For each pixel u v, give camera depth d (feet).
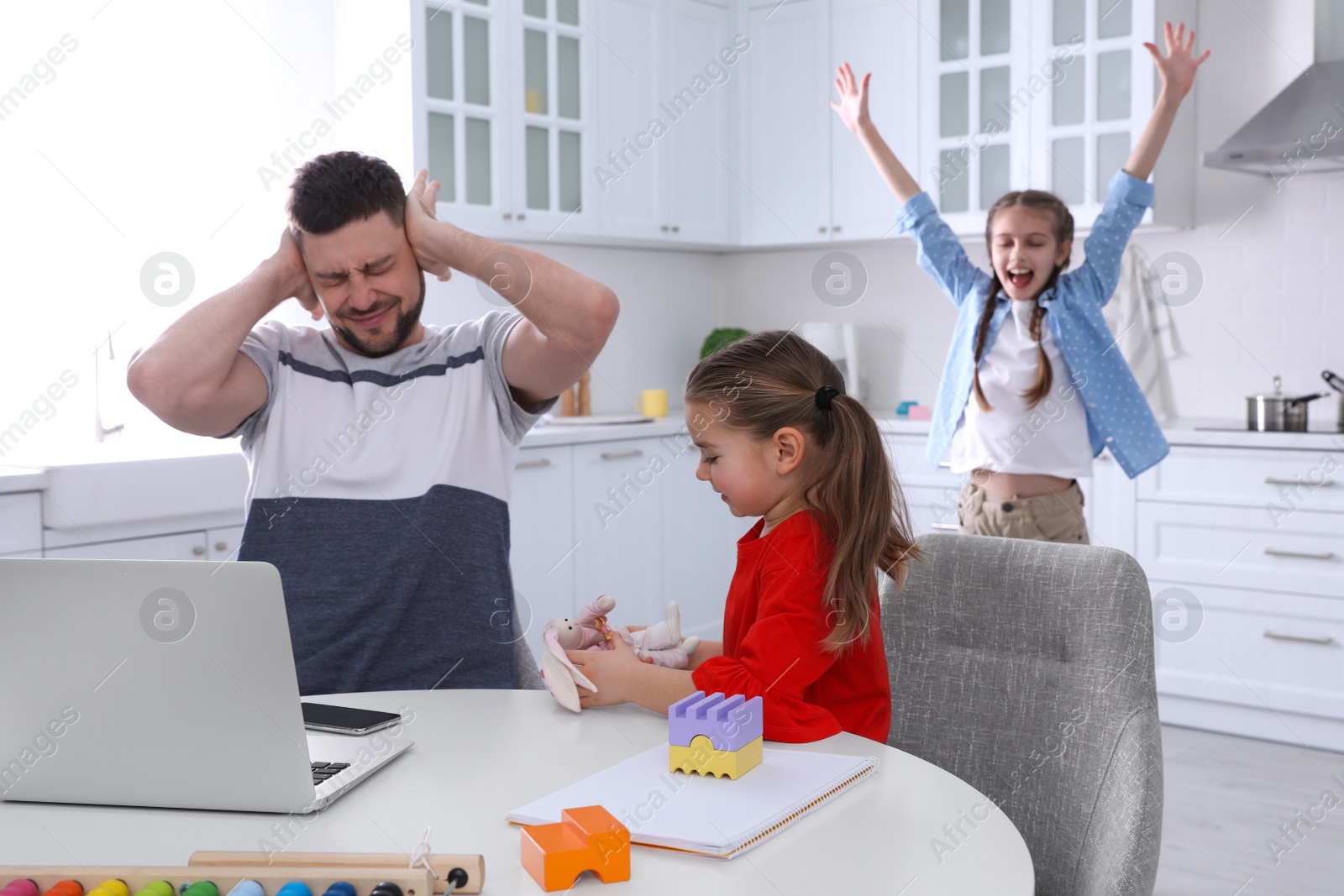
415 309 5.30
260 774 3.12
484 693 4.31
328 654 4.90
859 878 2.67
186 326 4.86
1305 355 11.29
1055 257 8.50
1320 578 9.80
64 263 9.95
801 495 4.08
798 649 3.76
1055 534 8.53
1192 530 10.43
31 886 2.66
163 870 2.68
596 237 12.07
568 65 11.64
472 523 5.18
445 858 2.65
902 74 12.30
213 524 9.36
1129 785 3.64
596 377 13.42
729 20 13.30
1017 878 2.67
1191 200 11.75
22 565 3.01
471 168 10.82
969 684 4.34
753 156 13.42
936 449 9.33
